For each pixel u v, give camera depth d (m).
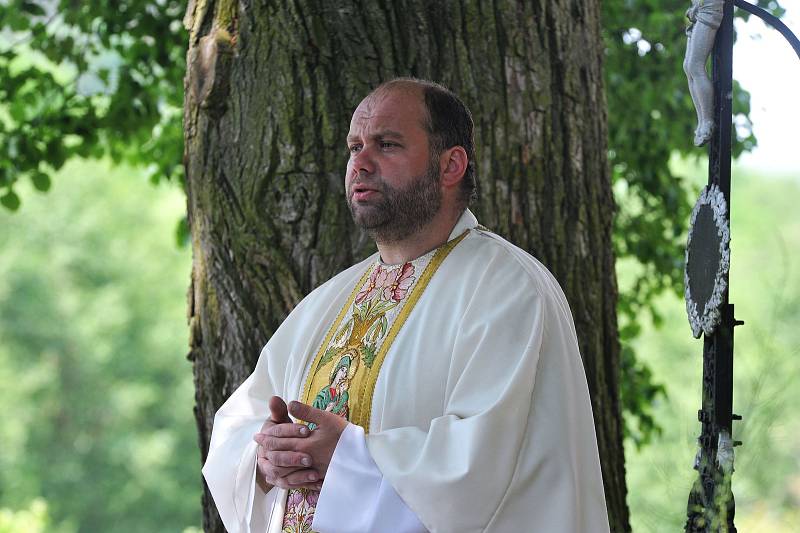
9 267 35.38
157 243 36.50
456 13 5.61
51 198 36.03
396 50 5.54
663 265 11.12
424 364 4.20
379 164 4.43
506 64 5.65
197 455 35.31
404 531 3.87
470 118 4.66
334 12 5.53
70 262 35.75
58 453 34.78
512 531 3.92
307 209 5.48
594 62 6.02
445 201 4.54
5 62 11.97
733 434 3.96
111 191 36.44
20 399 34.66
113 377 35.28
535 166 5.66
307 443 4.04
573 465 3.99
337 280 4.91
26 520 11.48
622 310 11.26
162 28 10.54
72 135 10.71
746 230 32.59
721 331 3.99
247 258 5.52
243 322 5.52
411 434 4.02
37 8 10.69
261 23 5.57
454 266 4.43
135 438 34.81
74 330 35.22
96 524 34.28
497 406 3.88
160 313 36.09
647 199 11.27
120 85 10.71
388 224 4.47
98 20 11.06
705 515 3.91
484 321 4.09
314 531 4.32
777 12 8.39
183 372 35.97
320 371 4.57
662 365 18.73
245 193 5.55
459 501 3.82
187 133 5.75
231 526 4.71
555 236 5.68
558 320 4.16
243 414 4.91
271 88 5.53
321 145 5.49
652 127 10.79
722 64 4.18
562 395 4.04
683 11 10.34
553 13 5.79
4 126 10.77
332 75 5.52
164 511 34.41
